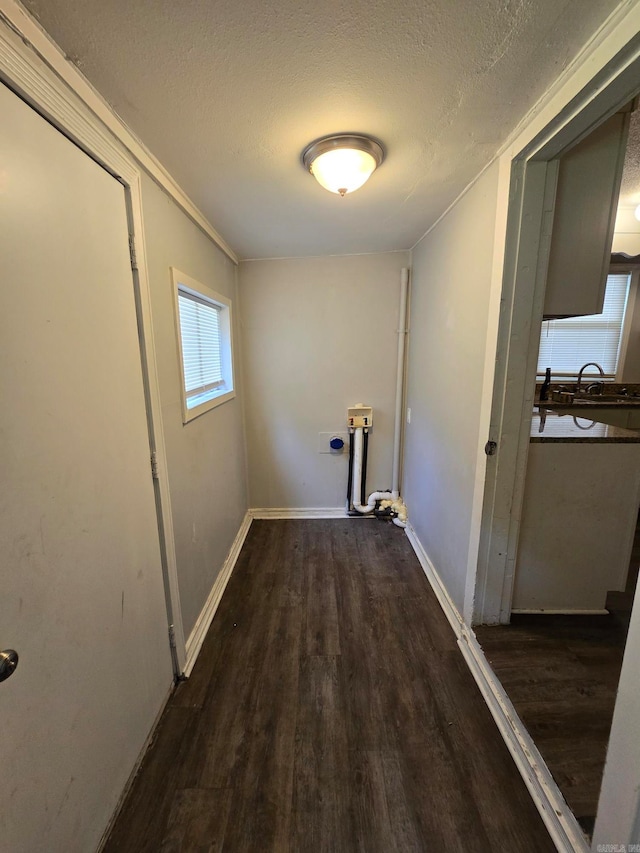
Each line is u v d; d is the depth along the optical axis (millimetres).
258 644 1656
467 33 805
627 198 2459
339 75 926
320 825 998
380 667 1519
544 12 758
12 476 695
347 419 2893
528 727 1163
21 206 722
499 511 1493
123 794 1062
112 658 1027
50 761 786
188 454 1629
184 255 1627
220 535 2135
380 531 2775
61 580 826
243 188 1543
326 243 2369
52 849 787
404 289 2641
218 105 1029
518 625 1579
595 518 1551
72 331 875
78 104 889
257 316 2732
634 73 815
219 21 764
